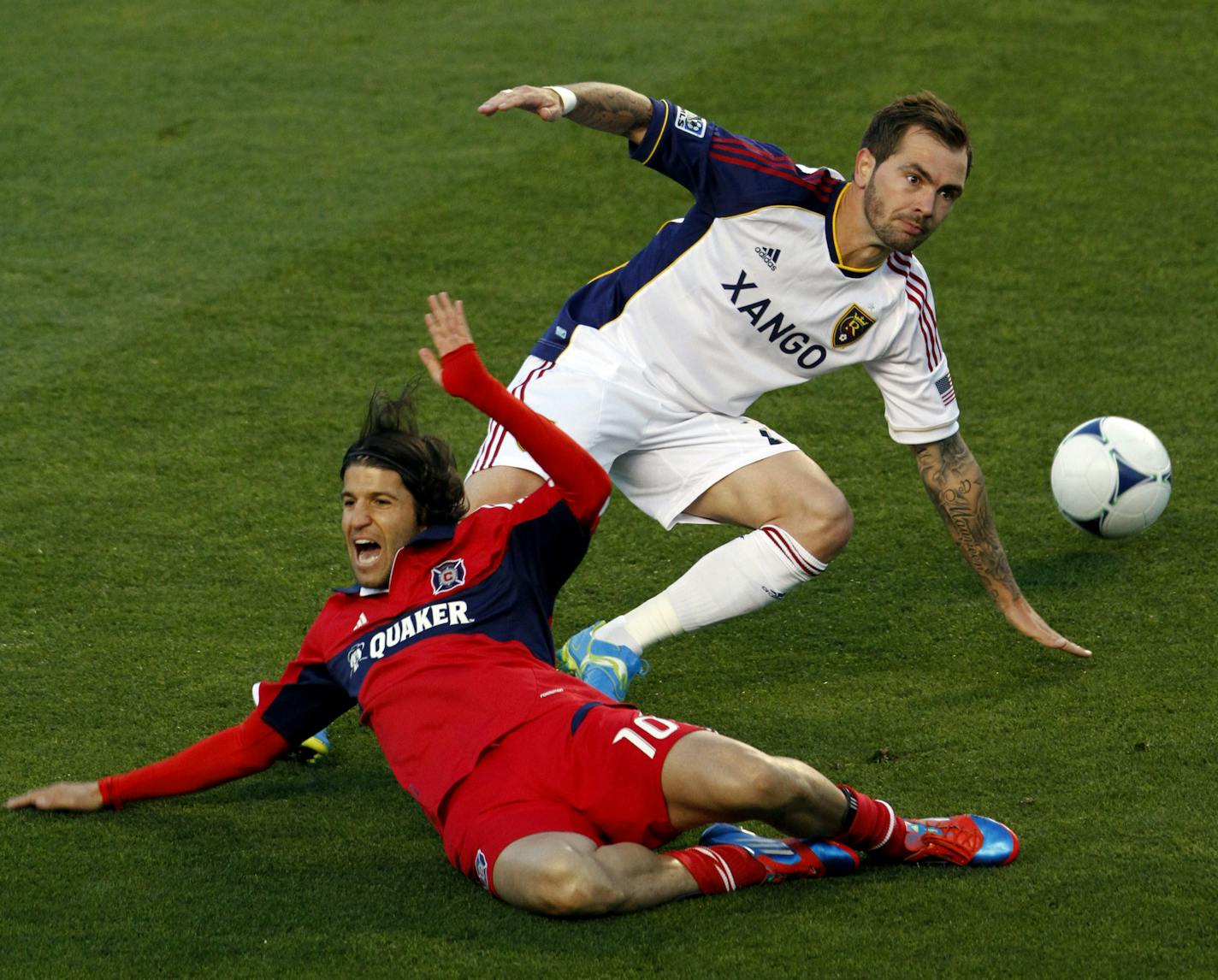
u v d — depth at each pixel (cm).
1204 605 1598
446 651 1160
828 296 1380
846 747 1357
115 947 1062
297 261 2548
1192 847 1165
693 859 1099
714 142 1361
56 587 1658
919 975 1002
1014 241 2611
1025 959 1019
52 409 2084
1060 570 1691
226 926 1086
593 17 3650
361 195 2798
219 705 1438
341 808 1280
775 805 1067
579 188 2822
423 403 2136
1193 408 2080
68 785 1252
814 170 1364
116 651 1534
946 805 1252
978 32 3481
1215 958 1017
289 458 1969
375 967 1028
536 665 1174
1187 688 1430
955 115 1310
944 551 1747
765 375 1438
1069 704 1413
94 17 3734
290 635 1570
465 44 3516
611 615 1634
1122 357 2234
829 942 1041
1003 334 2312
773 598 1416
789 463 1432
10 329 2306
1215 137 2978
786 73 3288
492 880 1084
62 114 3166
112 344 2272
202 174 2881
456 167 2911
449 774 1117
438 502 1209
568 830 1087
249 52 3494
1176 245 2581
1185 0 3638
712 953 1030
